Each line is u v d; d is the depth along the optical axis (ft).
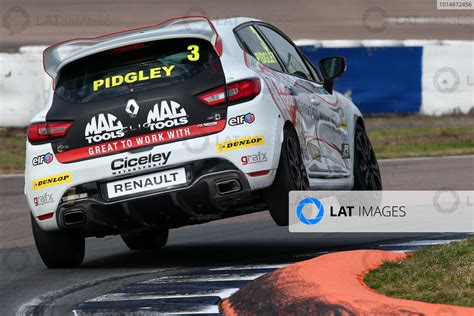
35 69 219.00
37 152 78.64
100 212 77.00
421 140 224.94
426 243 85.20
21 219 122.62
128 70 77.87
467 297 53.01
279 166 75.77
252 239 98.84
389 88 241.35
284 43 92.53
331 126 93.45
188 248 95.35
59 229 79.51
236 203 75.82
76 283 74.28
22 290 72.43
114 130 76.38
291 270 60.70
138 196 75.72
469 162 174.60
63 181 77.51
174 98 75.46
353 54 238.27
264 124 74.64
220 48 76.69
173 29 78.02
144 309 59.62
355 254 66.28
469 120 244.83
